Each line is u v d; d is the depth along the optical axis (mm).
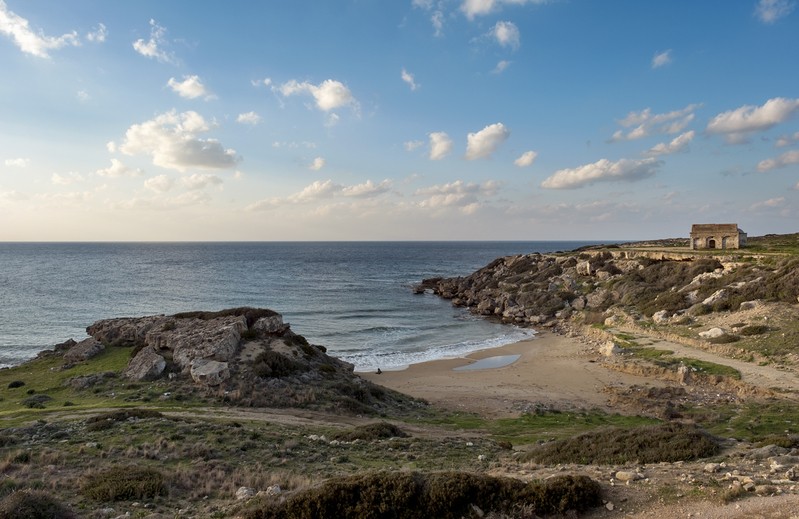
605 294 74062
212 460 16672
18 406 27156
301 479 14609
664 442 17328
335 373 37312
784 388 34344
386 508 10789
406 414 32375
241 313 41875
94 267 171125
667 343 50500
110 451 17062
